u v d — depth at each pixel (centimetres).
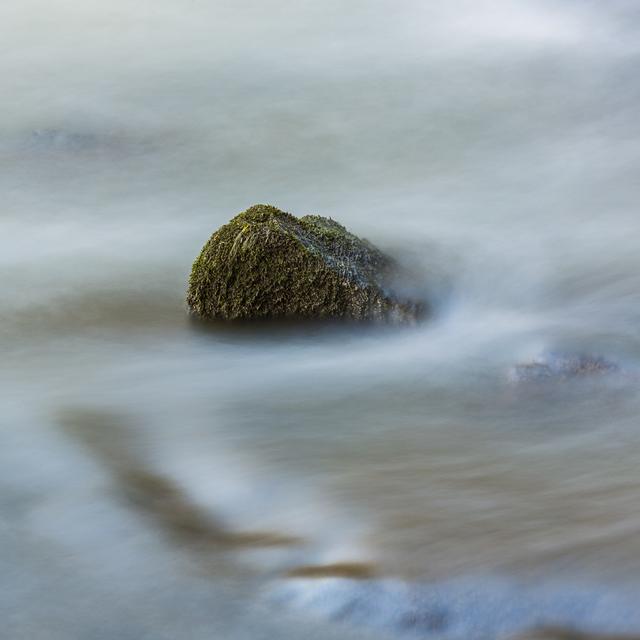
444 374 788
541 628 463
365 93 1695
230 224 887
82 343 891
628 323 876
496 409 723
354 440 681
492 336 857
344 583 499
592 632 461
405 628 472
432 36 1891
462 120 1588
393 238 1127
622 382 741
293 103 1673
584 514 551
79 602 511
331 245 895
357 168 1436
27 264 1095
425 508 570
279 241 859
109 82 1762
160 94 1705
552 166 1404
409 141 1525
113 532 572
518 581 484
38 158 1479
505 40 1850
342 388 774
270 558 534
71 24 1958
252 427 709
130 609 504
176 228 1227
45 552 553
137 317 945
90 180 1406
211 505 599
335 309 862
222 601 505
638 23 1866
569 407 717
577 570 490
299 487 609
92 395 779
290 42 1900
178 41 1903
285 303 866
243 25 1966
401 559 512
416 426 702
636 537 518
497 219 1197
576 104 1623
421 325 882
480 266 1036
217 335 884
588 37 1842
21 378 818
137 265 1091
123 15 2008
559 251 1075
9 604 510
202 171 1443
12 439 697
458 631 468
